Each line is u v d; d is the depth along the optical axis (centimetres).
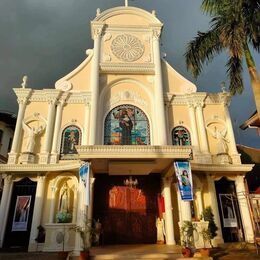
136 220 1573
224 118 1784
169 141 1694
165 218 1533
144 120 1747
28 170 1530
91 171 1403
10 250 1393
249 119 1335
